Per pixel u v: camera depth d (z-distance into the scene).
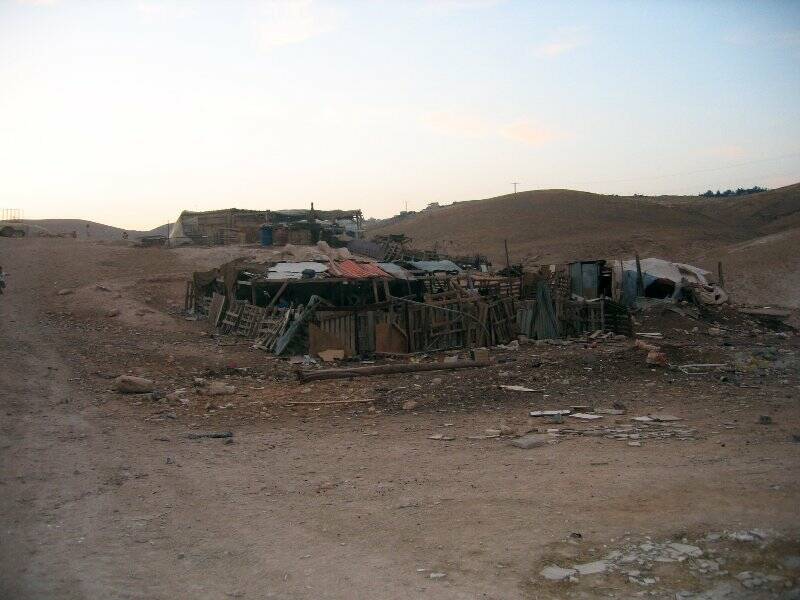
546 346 22.64
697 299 31.44
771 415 11.88
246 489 8.32
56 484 8.30
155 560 6.05
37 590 5.36
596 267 32.16
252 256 41.34
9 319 24.25
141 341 22.34
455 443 10.77
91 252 42.81
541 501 7.38
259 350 21.78
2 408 12.43
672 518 6.53
